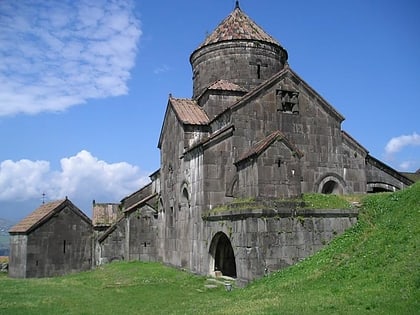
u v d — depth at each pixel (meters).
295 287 15.11
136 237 32.81
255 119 23.38
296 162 20.19
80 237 35.81
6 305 17.05
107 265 32.03
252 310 12.41
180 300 17.11
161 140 31.78
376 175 27.52
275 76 24.06
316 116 24.67
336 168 24.75
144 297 18.31
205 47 29.77
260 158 19.67
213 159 22.88
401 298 11.57
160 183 32.22
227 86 27.42
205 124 26.16
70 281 25.39
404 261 13.78
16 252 34.69
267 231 18.58
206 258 22.34
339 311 11.29
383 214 19.58
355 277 14.35
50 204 37.25
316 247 19.28
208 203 22.66
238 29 29.67
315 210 19.58
